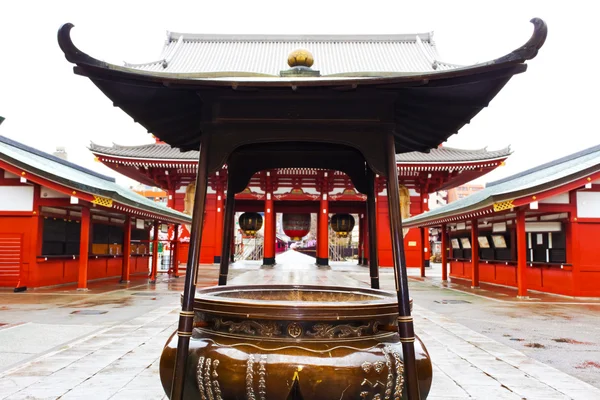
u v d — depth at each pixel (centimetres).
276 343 308
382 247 3388
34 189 1579
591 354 738
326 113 351
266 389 296
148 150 3447
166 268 3225
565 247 1574
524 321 1061
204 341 328
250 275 2425
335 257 6216
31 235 1574
